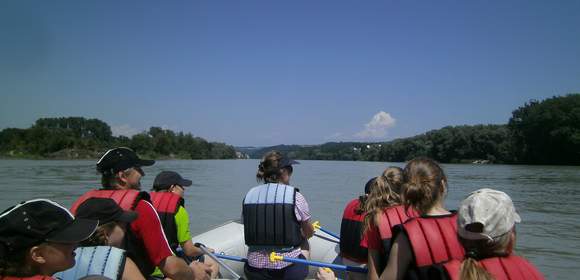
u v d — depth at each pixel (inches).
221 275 189.6
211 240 213.2
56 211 73.7
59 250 72.4
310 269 199.2
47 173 1049.5
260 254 137.8
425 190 96.1
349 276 139.0
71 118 3408.0
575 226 406.6
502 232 70.5
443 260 86.6
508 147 2070.6
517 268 70.1
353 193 707.4
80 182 806.5
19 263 70.0
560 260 284.7
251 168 1574.8
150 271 110.0
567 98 1910.7
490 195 72.4
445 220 91.4
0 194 611.2
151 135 3157.0
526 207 537.0
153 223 108.3
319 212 497.0
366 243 112.5
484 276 65.0
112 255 91.3
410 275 88.5
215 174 1205.1
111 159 120.3
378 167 1856.5
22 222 69.7
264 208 135.9
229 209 515.2
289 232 135.1
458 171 1382.9
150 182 827.4
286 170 149.4
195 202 578.9
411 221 92.0
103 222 93.9
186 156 3161.9
